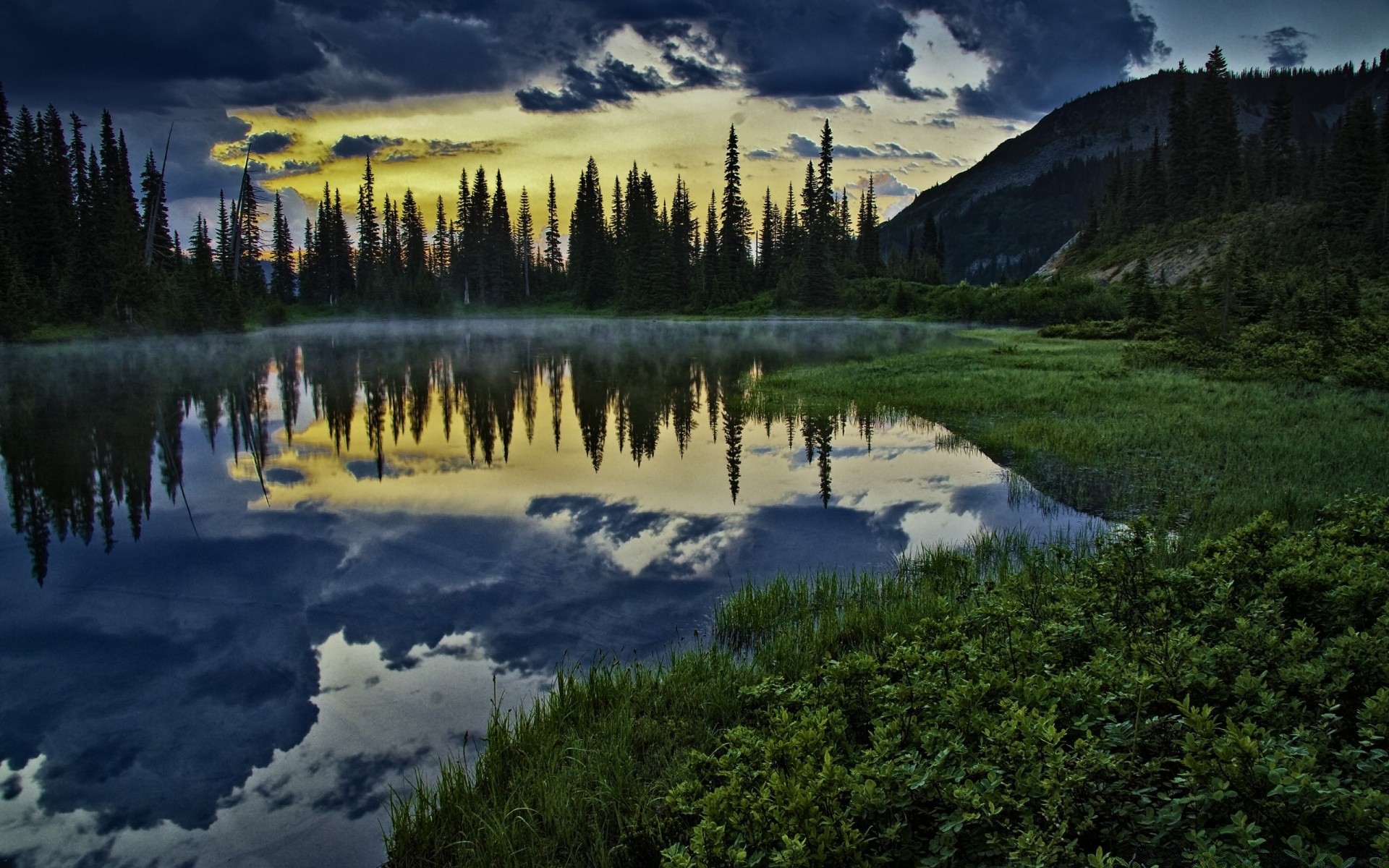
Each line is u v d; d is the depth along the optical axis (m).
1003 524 12.20
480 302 109.38
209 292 68.12
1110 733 4.48
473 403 27.25
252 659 8.07
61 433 21.45
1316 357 24.53
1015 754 4.22
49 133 72.44
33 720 6.89
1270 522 8.30
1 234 59.06
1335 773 3.80
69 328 57.03
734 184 100.31
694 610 9.13
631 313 100.12
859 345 51.50
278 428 22.20
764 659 7.38
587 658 7.96
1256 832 3.49
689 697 6.62
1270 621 6.07
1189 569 7.31
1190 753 4.04
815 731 4.88
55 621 9.02
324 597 9.64
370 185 112.81
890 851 3.97
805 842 3.83
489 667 7.82
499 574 10.41
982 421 20.59
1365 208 68.00
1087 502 13.05
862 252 109.00
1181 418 18.41
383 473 16.45
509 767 5.85
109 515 13.35
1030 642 5.94
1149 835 3.87
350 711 7.02
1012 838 3.65
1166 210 96.50
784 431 20.84
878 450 18.09
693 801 4.71
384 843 5.36
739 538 11.80
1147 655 5.44
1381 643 5.12
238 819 5.62
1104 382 25.58
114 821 5.63
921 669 5.70
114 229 64.56
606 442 19.88
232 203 97.12
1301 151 107.88
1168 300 51.91
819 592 9.01
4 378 34.47
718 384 32.31
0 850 5.34
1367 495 9.77
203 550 11.41
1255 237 74.00
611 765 5.69
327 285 105.00
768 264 104.31
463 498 14.31
